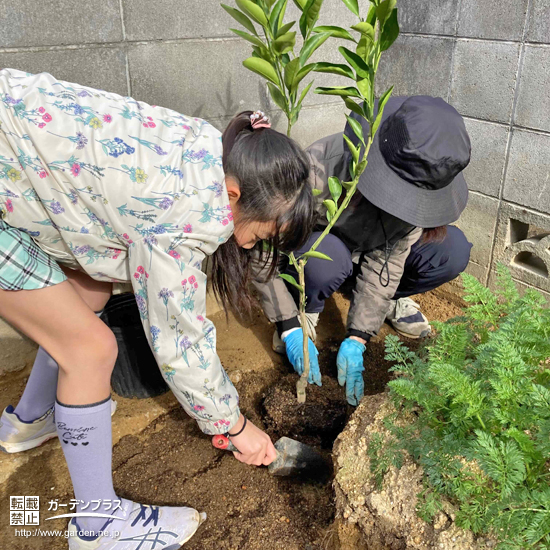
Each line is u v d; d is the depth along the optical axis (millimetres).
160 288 1184
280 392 2031
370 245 2045
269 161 1167
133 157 1156
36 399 1770
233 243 1344
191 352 1294
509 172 2365
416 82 2623
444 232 1966
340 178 1916
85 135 1143
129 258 1208
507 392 1312
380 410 1627
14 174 1142
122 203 1151
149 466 1837
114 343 1315
